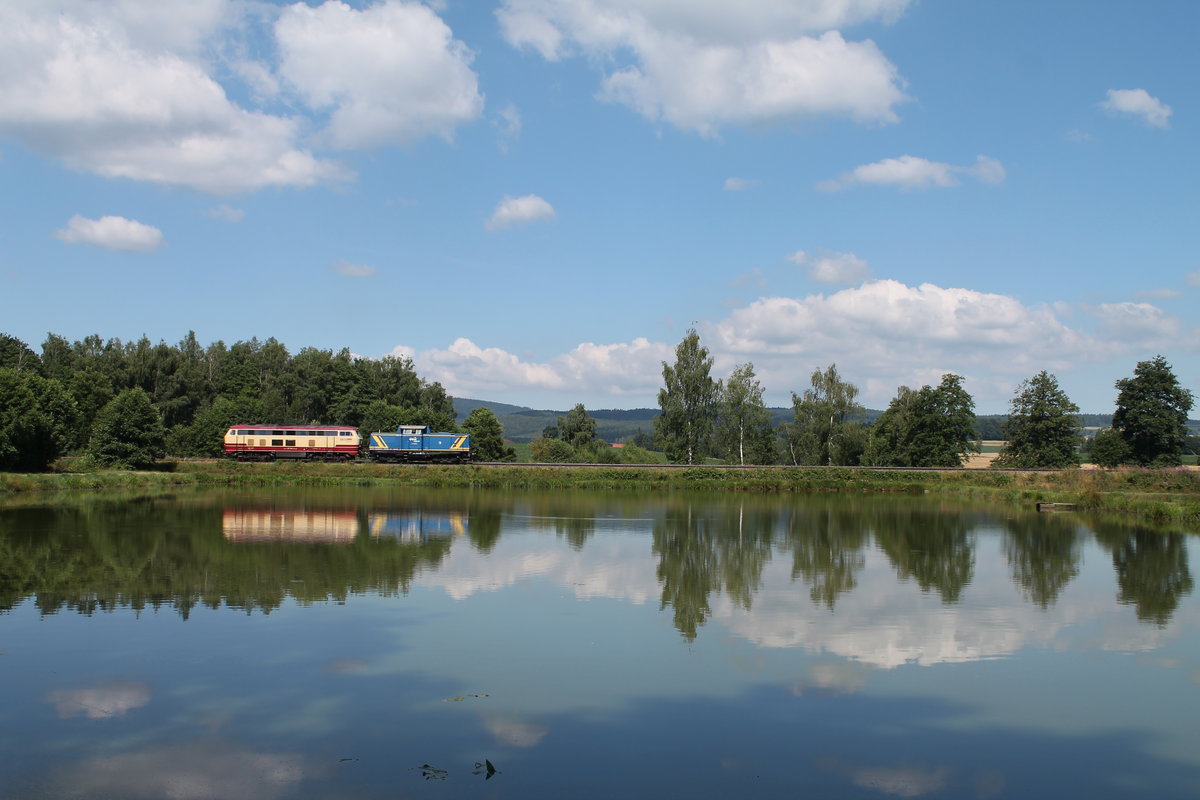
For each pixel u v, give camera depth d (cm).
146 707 1978
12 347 11781
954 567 4003
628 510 6600
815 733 1884
